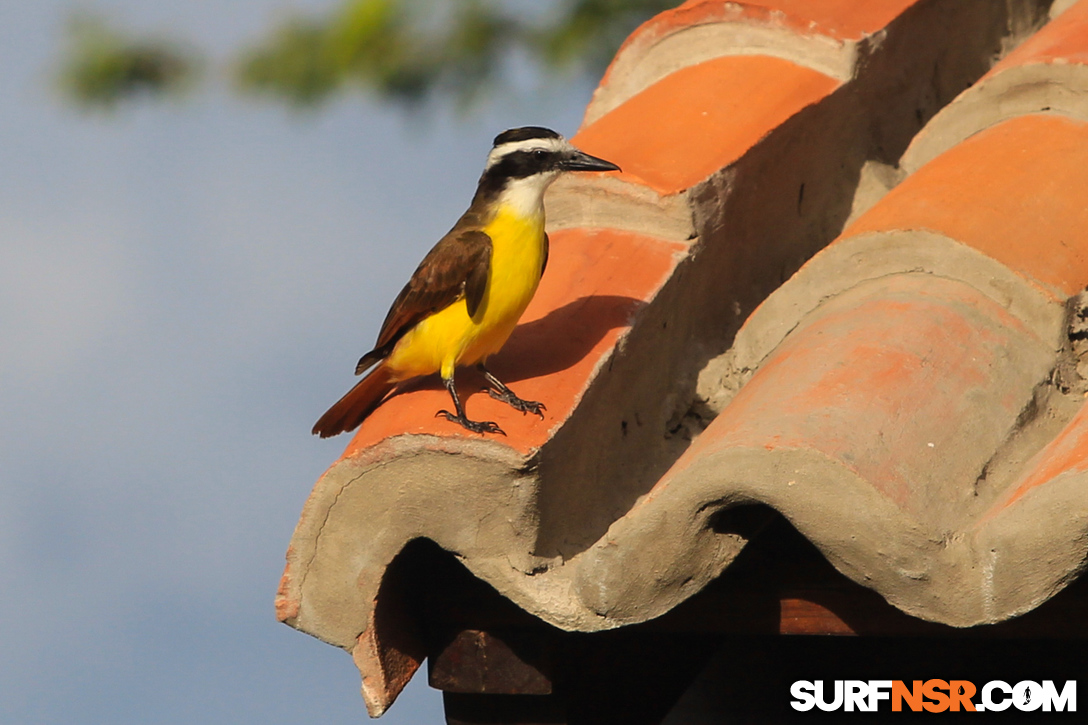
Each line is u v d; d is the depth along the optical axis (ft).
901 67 44.78
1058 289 30.50
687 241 35.70
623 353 32.45
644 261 35.09
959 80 47.91
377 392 35.22
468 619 30.83
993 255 30.73
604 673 32.86
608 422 32.04
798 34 41.98
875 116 44.01
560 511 29.30
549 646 30.45
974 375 28.63
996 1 48.98
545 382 30.73
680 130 38.78
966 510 25.26
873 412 26.55
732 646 40.50
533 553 28.04
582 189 36.83
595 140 39.37
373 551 28.30
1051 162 35.35
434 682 31.22
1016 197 33.35
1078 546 23.17
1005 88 38.86
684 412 35.06
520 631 30.58
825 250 32.94
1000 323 30.25
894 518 24.23
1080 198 34.01
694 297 36.32
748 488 25.12
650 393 34.32
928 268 31.42
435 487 27.68
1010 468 26.89
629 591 26.78
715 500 25.48
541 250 33.60
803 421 26.02
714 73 41.88
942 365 28.60
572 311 33.58
